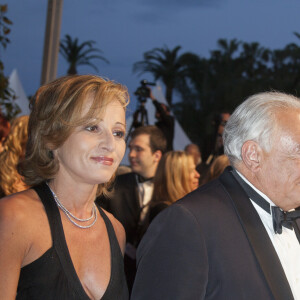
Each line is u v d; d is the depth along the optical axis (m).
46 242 1.44
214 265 1.60
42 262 1.41
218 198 1.73
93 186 1.59
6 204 1.43
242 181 1.80
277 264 1.62
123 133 1.56
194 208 1.67
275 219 1.73
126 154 7.06
